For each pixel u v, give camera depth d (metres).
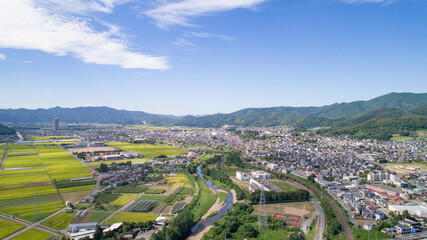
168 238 177.25
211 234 199.50
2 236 191.00
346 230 198.75
